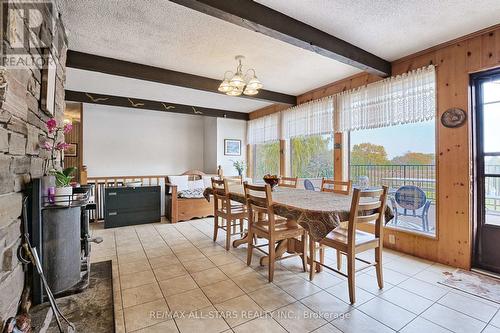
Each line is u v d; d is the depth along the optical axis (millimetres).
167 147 6512
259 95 4426
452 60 2723
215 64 3322
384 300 2061
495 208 2600
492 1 2031
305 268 2607
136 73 3266
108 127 5859
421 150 3207
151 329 1701
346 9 2166
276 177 3445
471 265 2648
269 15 2156
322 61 3248
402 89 3064
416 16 2256
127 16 2240
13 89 1289
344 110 3822
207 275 2520
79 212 2115
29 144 1576
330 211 1998
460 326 1736
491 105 2609
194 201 5039
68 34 2537
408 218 3432
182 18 2281
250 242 2756
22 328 1267
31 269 1651
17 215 1438
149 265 2766
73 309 1835
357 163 3959
